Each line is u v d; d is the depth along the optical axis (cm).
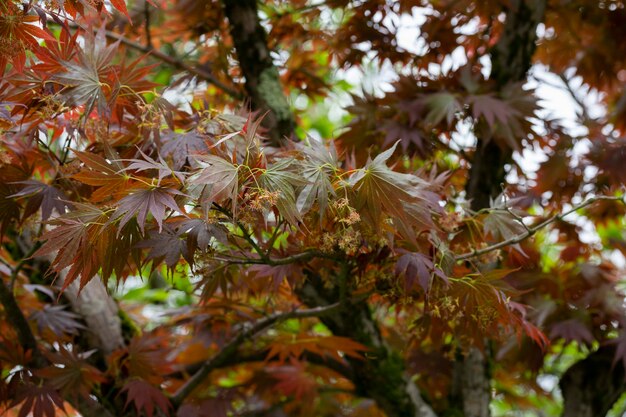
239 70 322
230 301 246
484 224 201
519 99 264
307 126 594
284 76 334
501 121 248
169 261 158
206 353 325
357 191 160
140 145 188
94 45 180
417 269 171
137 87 186
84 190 191
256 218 157
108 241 157
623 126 352
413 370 291
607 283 275
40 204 179
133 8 316
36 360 224
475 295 182
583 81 366
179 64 296
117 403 247
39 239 150
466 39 333
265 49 297
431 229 177
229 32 307
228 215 153
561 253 300
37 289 251
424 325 207
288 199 150
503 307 180
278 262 169
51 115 173
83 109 193
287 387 314
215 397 306
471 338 206
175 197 153
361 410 351
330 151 166
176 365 288
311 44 339
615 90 385
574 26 345
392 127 254
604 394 284
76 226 152
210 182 142
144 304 335
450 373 291
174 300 427
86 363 234
